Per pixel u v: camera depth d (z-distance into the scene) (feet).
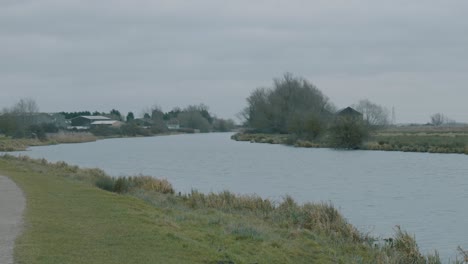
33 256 28.89
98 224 39.22
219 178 115.03
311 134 250.57
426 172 125.80
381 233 58.85
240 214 60.70
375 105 355.77
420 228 62.64
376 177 116.16
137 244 34.06
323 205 63.05
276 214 60.39
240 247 39.73
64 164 111.14
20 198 50.06
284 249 42.19
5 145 239.30
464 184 103.30
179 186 100.07
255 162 158.40
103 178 70.85
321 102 309.83
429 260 45.68
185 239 37.63
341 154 187.62
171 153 204.95
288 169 135.64
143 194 67.92
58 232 35.35
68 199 51.34
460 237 58.03
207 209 62.03
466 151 180.86
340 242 49.88
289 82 318.24
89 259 29.50
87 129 453.58
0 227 36.11
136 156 188.75
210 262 32.96
